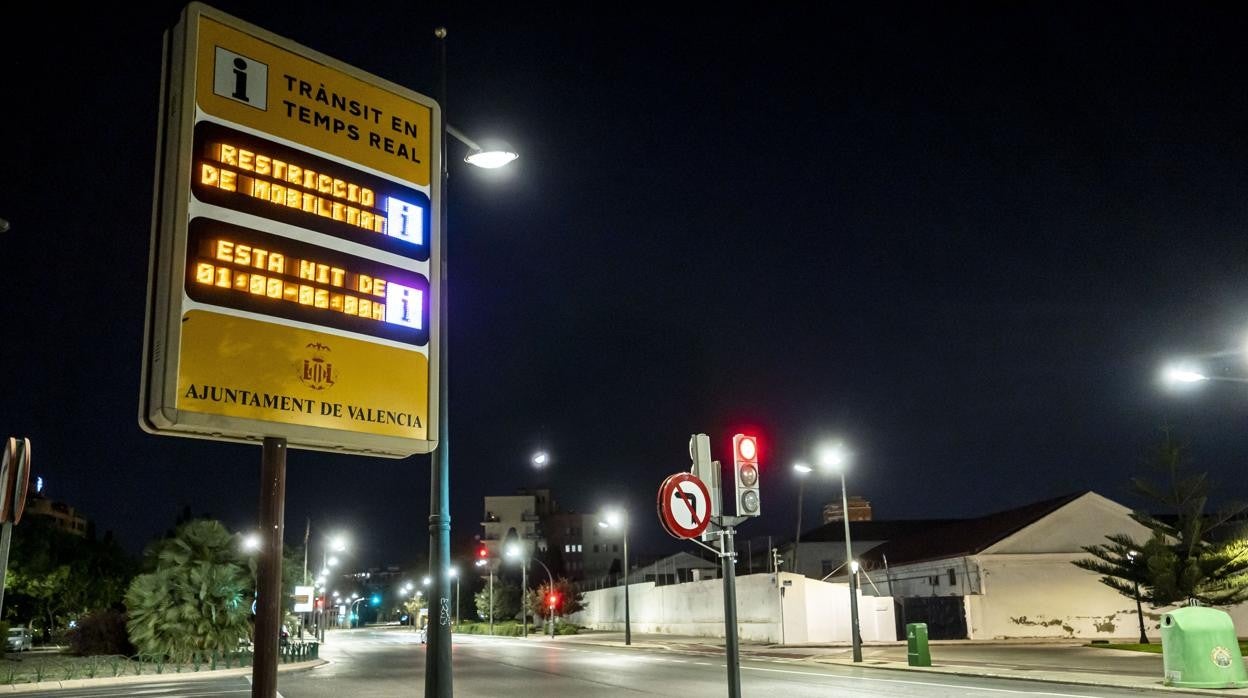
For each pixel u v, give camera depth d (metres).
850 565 31.83
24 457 10.66
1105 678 22.39
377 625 177.88
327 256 8.91
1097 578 46.81
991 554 46.81
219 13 8.56
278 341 8.41
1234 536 36.12
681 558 93.25
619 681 24.80
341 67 9.42
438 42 12.05
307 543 54.03
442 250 11.39
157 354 7.83
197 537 34.50
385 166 9.60
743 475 9.34
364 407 8.93
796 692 20.20
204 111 8.30
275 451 8.30
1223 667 19.72
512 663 34.38
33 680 28.70
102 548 74.94
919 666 27.50
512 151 12.48
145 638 32.53
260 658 7.89
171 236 7.94
